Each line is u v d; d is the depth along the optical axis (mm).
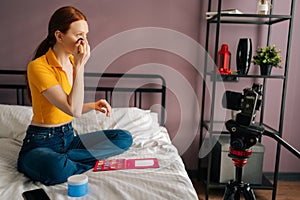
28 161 1210
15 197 1034
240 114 1038
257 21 2105
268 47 1940
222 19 2061
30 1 2051
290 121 2260
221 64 2035
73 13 1263
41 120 1333
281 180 2326
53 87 1236
